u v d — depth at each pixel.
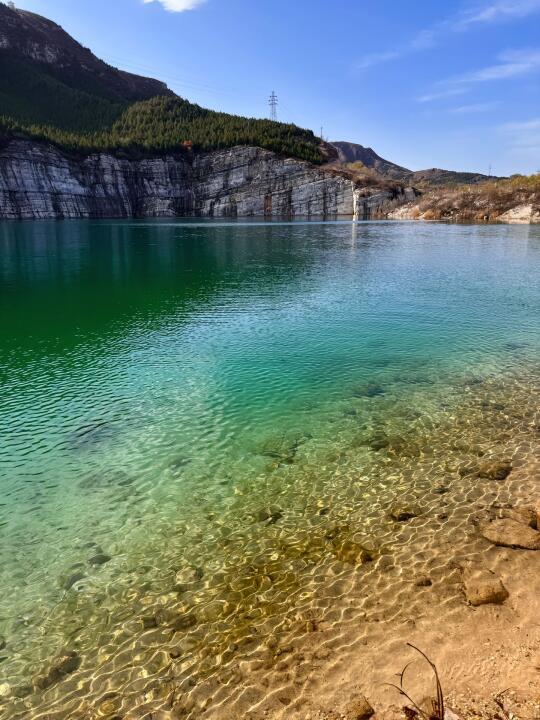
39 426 11.85
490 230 68.31
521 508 7.86
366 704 4.79
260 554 7.26
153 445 10.87
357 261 39.03
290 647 5.57
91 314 22.69
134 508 8.63
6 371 15.49
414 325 19.80
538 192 90.06
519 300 24.11
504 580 6.34
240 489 9.08
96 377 14.91
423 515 7.93
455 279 30.20
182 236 63.00
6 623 6.19
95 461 10.27
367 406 12.46
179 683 5.24
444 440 10.51
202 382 14.34
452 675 5.04
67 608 6.40
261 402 12.91
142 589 6.68
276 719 4.74
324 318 21.20
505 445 10.12
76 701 5.12
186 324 20.72
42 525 8.23
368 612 6.00
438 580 6.44
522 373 14.35
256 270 35.06
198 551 7.43
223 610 6.21
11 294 27.38
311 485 9.09
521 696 4.70
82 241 55.88
